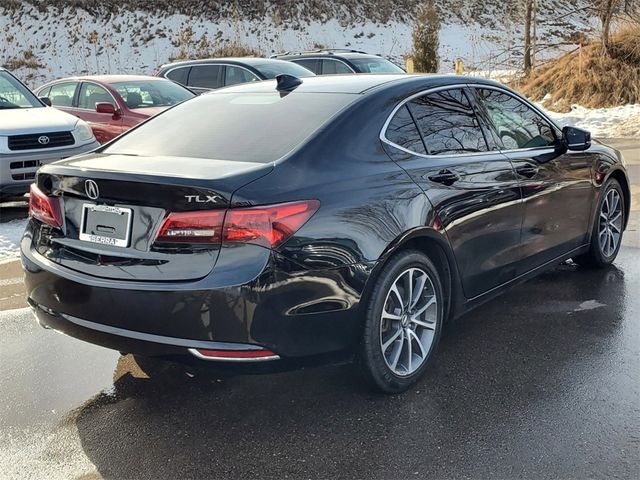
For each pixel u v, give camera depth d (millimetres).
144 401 3621
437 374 3816
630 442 3066
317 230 3145
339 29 35688
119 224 3234
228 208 2996
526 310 4781
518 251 4469
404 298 3637
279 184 3135
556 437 3125
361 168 3461
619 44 17266
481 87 4512
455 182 3873
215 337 3016
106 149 4035
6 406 3584
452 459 2986
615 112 15445
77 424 3395
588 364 3879
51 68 31172
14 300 5289
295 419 3383
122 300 3135
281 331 3076
